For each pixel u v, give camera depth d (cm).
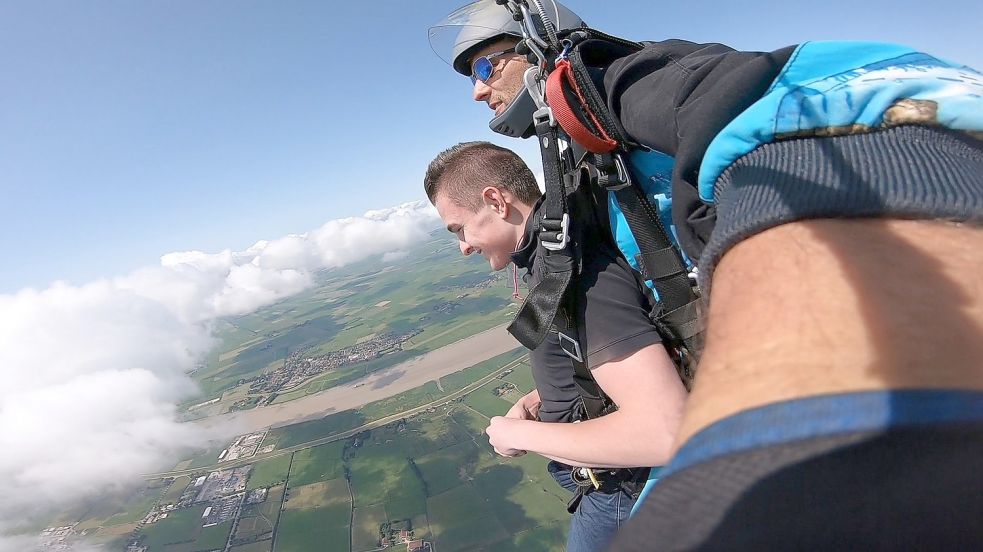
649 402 65
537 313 71
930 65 37
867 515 14
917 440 15
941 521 13
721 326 25
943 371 17
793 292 23
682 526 17
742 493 17
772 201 30
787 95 36
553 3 74
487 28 84
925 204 25
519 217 90
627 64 59
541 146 71
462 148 94
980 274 22
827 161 31
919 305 20
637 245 66
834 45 40
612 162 63
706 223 45
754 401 19
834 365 19
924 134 32
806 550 14
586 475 97
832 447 16
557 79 63
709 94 44
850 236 25
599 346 69
